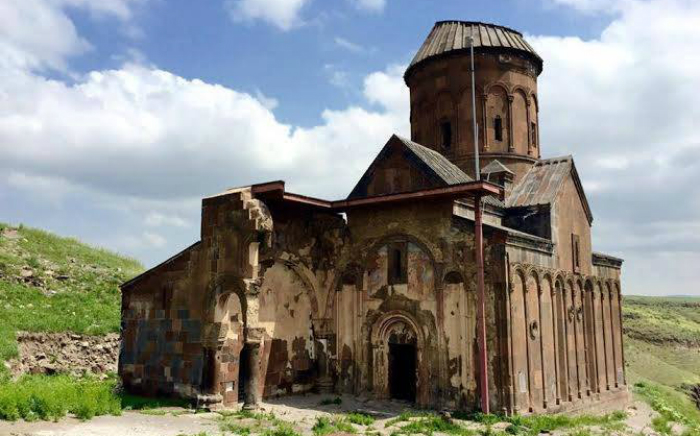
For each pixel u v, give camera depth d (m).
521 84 29.02
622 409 27.17
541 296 21.52
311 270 23.11
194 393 19.36
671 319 81.50
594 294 26.41
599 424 21.05
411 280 21.41
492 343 19.20
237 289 18.59
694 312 94.56
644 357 55.72
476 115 28.16
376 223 22.56
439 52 29.02
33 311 29.05
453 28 29.97
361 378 22.14
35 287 32.22
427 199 20.88
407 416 18.47
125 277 38.19
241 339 20.11
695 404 39.53
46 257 37.28
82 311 31.17
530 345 20.30
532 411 19.81
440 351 20.31
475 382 19.41
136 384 21.00
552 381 21.56
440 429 16.84
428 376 20.52
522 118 28.95
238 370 19.89
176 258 20.62
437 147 28.92
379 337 22.14
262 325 21.20
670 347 68.06
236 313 20.03
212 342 18.83
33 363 24.92
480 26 29.75
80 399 16.56
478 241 19.45
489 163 27.47
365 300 22.50
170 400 19.67
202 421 16.38
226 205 19.41
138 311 21.45
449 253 20.55
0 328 25.59
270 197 19.97
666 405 30.44
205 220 20.02
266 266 19.17
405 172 22.73
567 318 23.55
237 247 18.84
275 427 16.03
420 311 21.03
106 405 16.78
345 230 23.39
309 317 23.34
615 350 28.12
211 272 19.45
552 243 22.86
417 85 30.20
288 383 22.08
